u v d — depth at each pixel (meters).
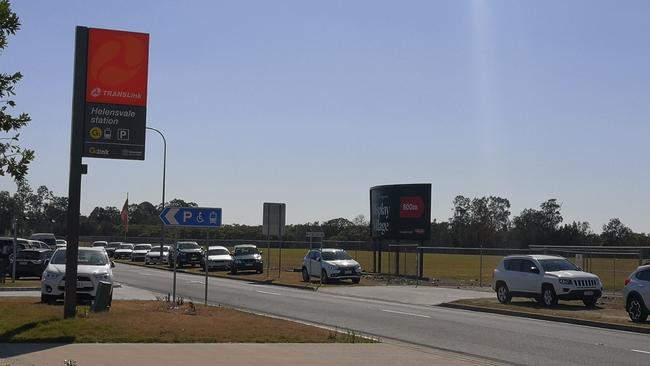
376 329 17.42
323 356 11.88
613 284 30.88
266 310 21.73
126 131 15.69
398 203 44.12
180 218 19.44
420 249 40.91
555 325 19.48
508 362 12.65
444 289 33.97
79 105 15.27
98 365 10.19
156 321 14.91
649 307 19.00
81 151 15.18
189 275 43.59
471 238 106.19
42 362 10.26
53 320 14.32
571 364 12.50
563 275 24.33
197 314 16.92
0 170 7.24
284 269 50.59
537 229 97.44
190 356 11.30
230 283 35.78
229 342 13.02
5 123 7.15
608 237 93.38
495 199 108.62
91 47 15.50
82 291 19.52
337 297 28.28
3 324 13.70
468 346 14.65
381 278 41.50
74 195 15.06
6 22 7.03
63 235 113.88
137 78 15.80
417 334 16.56
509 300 26.08
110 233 119.56
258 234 109.50
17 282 29.78
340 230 107.88
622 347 14.79
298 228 111.00
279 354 11.89
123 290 27.73
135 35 15.82
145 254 63.41
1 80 7.11
